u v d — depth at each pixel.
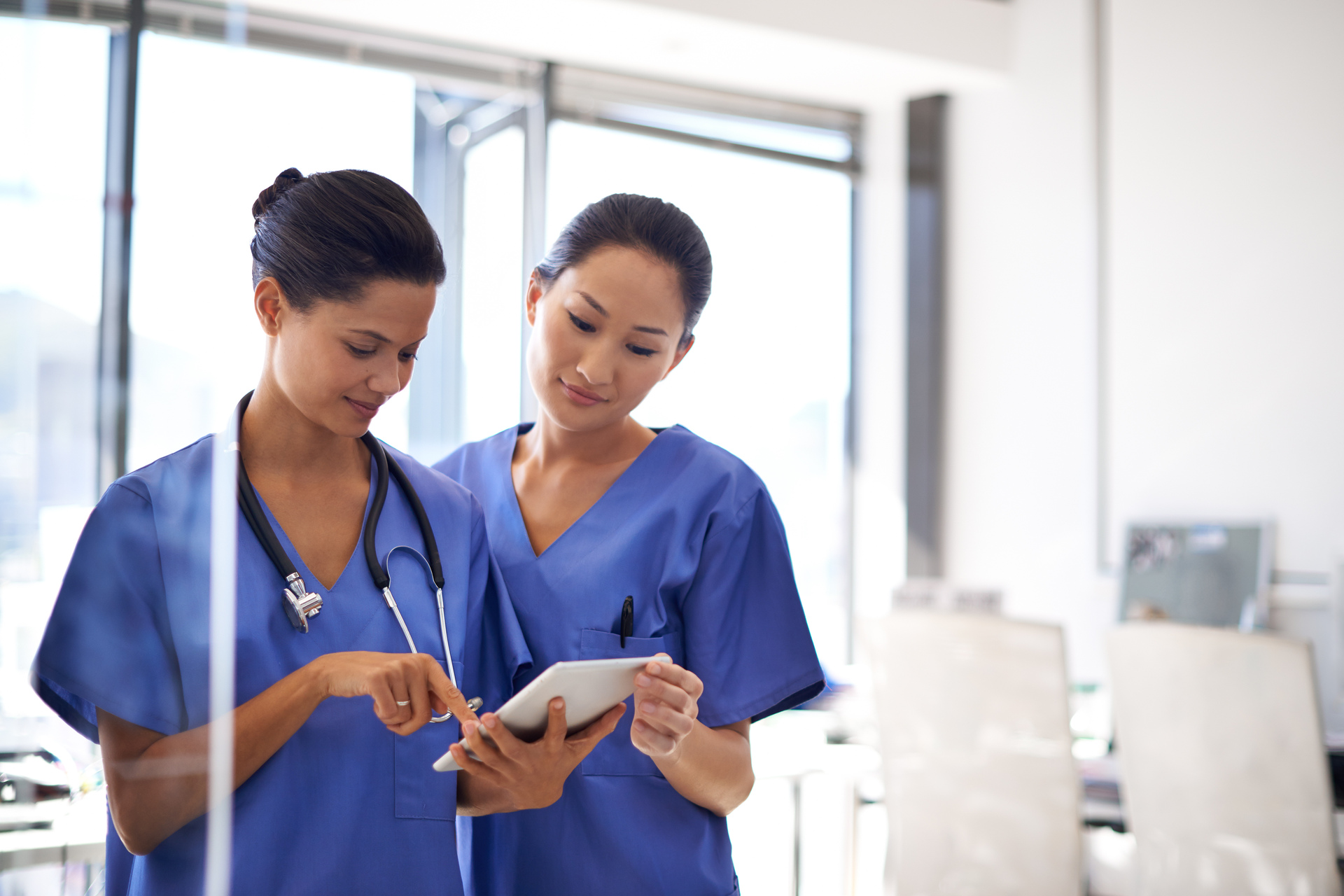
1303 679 1.80
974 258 3.73
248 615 0.83
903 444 3.85
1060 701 1.99
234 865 0.80
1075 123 3.44
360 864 0.86
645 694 0.83
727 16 3.26
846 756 2.59
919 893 2.14
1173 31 3.19
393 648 0.91
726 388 3.73
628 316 1.01
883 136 3.95
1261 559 2.87
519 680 1.04
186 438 0.61
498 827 1.07
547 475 1.15
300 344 0.82
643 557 1.09
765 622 1.13
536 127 3.55
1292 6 2.92
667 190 3.71
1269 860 1.83
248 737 0.78
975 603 2.74
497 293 3.65
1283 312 2.91
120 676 0.64
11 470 0.55
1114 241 3.32
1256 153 2.99
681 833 1.05
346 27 3.25
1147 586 3.09
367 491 0.95
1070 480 3.41
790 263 3.89
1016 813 2.04
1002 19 3.64
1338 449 2.78
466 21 3.24
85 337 0.57
